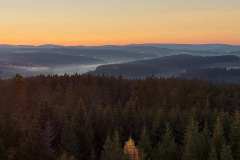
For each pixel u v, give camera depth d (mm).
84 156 57938
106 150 50375
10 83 101375
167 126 58875
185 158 51750
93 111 72625
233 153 56188
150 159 54094
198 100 104188
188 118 70062
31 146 49125
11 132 52312
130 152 48656
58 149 55750
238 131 58438
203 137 55469
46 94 98375
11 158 47250
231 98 105125
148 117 71625
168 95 107938
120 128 65562
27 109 76312
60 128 61625
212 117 74500
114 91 113812
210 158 50031
